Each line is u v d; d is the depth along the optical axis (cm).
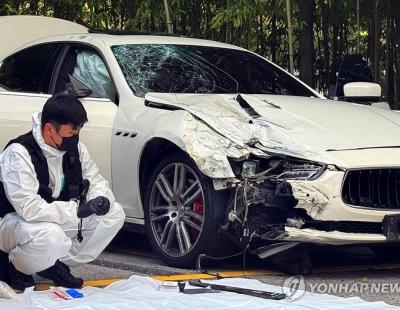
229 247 599
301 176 568
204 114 611
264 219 572
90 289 522
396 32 1106
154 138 622
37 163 498
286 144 581
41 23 883
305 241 568
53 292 504
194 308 475
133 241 745
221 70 728
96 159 672
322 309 480
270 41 1099
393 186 586
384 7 1095
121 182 657
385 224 578
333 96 834
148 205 633
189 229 609
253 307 480
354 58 835
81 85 682
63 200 518
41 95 727
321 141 588
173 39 758
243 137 587
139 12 1012
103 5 1036
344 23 1114
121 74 686
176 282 532
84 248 535
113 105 677
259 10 969
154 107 647
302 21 1014
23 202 492
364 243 580
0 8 1078
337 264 656
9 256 511
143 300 492
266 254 585
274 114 618
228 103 637
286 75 766
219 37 1055
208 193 587
